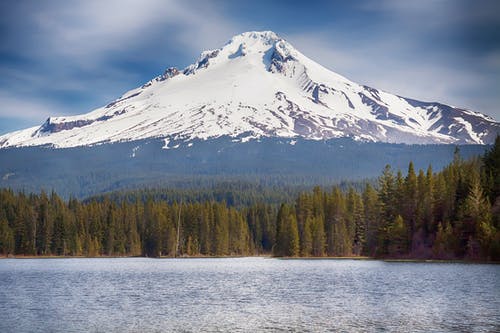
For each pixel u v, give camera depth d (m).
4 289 98.69
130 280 114.44
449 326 59.38
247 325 62.34
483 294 80.75
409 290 87.06
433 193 163.25
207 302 79.81
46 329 61.56
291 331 58.97
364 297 81.31
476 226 144.12
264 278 115.12
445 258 149.38
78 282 110.94
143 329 60.97
